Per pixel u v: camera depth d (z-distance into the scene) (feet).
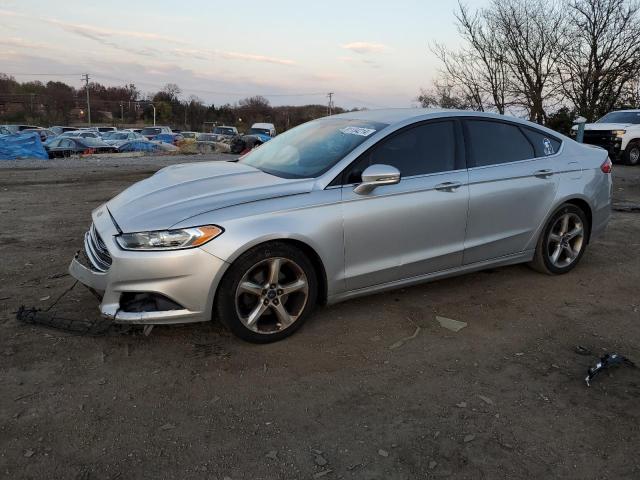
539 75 83.41
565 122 83.35
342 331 12.60
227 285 11.07
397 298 14.66
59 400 9.54
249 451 8.40
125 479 7.73
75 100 312.29
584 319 13.62
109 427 8.86
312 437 8.78
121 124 316.19
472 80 85.81
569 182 16.12
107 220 11.66
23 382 10.04
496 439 8.82
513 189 14.87
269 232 11.14
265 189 11.82
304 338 12.21
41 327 12.21
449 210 13.69
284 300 11.95
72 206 28.68
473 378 10.71
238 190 11.80
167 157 80.59
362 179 11.86
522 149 15.58
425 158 13.64
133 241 10.62
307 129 15.52
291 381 10.42
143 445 8.46
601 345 12.23
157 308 10.89
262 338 11.71
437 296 14.90
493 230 14.76
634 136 55.57
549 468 8.18
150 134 158.30
